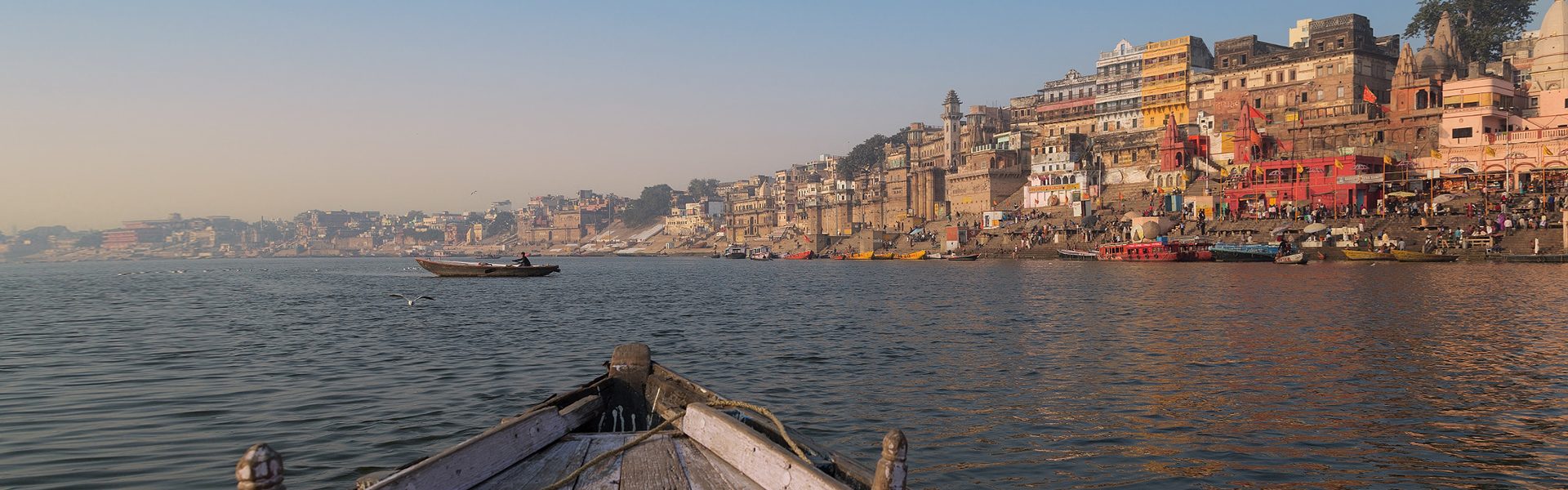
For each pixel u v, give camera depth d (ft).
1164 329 103.55
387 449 47.57
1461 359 76.18
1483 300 138.62
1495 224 278.05
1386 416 53.78
